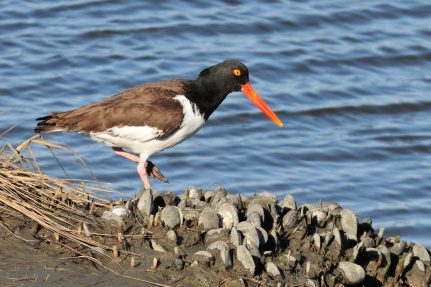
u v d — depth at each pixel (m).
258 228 9.16
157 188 15.62
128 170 16.02
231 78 11.98
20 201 9.43
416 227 15.05
